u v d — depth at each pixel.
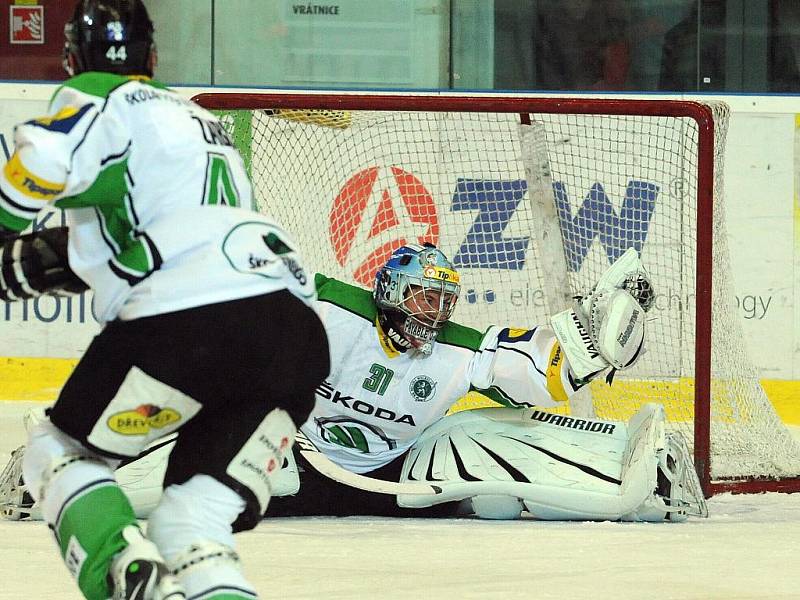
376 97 16.77
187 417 7.29
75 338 25.84
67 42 8.03
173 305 7.04
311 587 9.78
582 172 23.55
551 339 14.27
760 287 26.05
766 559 11.41
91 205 7.36
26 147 6.93
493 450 14.27
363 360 14.01
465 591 9.66
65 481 7.16
